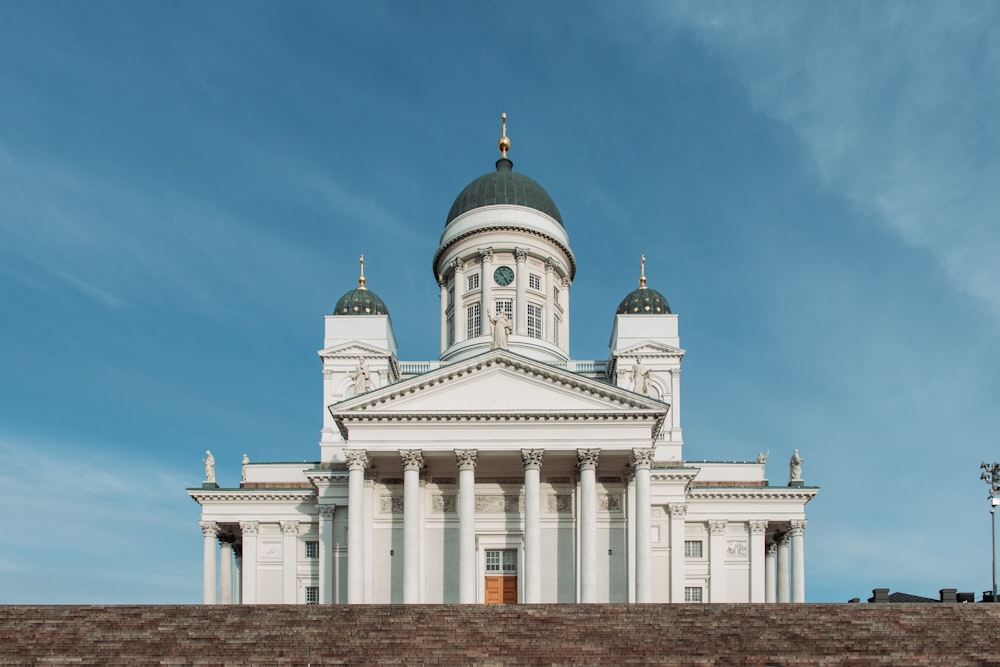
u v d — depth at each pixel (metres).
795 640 41.62
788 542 86.25
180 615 44.91
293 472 83.62
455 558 68.50
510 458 67.25
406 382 65.94
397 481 70.31
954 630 43.31
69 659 39.00
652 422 65.00
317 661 38.97
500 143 102.19
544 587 68.12
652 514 75.62
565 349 95.00
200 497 81.56
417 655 39.62
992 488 65.38
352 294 91.06
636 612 45.41
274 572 80.75
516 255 91.06
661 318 88.56
